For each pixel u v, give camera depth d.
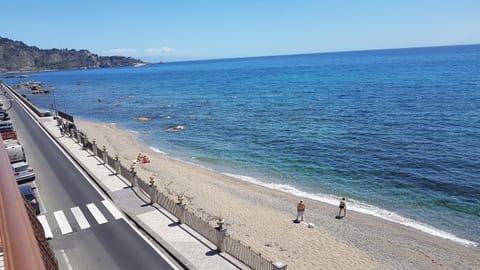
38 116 56.19
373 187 29.52
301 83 119.19
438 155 36.25
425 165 33.72
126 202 21.56
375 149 39.56
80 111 79.06
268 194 28.38
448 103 63.03
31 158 32.03
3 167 7.39
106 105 88.12
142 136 52.06
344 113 61.25
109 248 16.44
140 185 23.59
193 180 31.00
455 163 33.75
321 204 26.34
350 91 89.19
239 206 25.31
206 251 16.09
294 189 29.72
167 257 15.75
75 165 29.69
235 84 131.12
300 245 19.67
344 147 41.09
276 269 13.06
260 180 32.16
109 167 28.67
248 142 46.25
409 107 62.19
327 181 31.31
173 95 105.44
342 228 22.30
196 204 25.00
